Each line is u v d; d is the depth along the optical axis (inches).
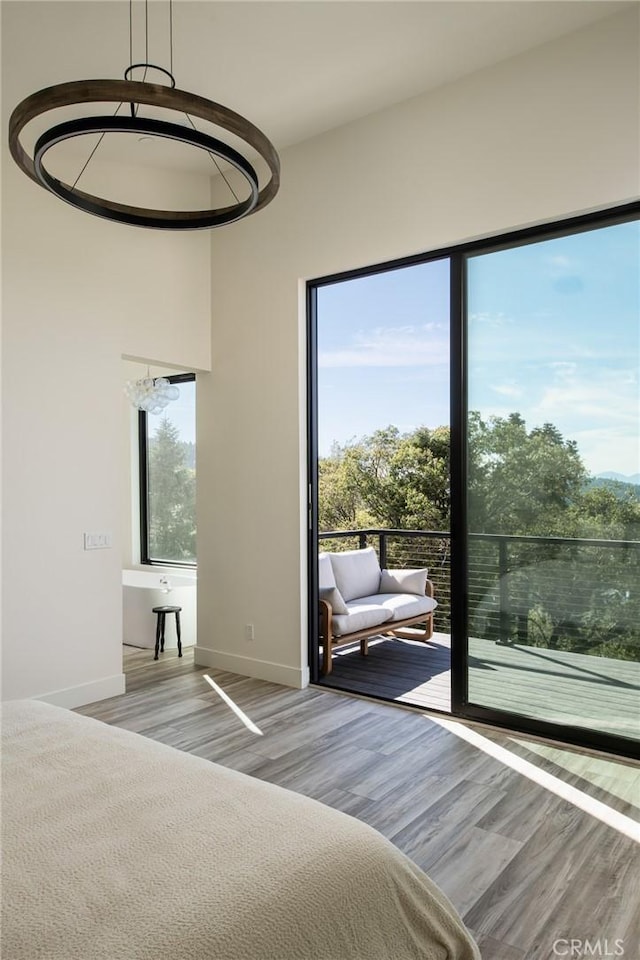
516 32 128.0
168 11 112.9
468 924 77.3
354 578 219.5
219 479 192.1
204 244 192.4
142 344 174.2
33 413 149.2
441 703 158.4
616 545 128.3
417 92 149.2
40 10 110.1
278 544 177.5
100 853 49.9
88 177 163.5
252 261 183.9
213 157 170.2
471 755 127.4
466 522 147.3
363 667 192.4
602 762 124.0
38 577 149.5
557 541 135.3
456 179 144.9
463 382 147.3
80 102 80.0
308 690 170.1
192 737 136.9
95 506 160.6
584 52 127.6
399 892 53.3
